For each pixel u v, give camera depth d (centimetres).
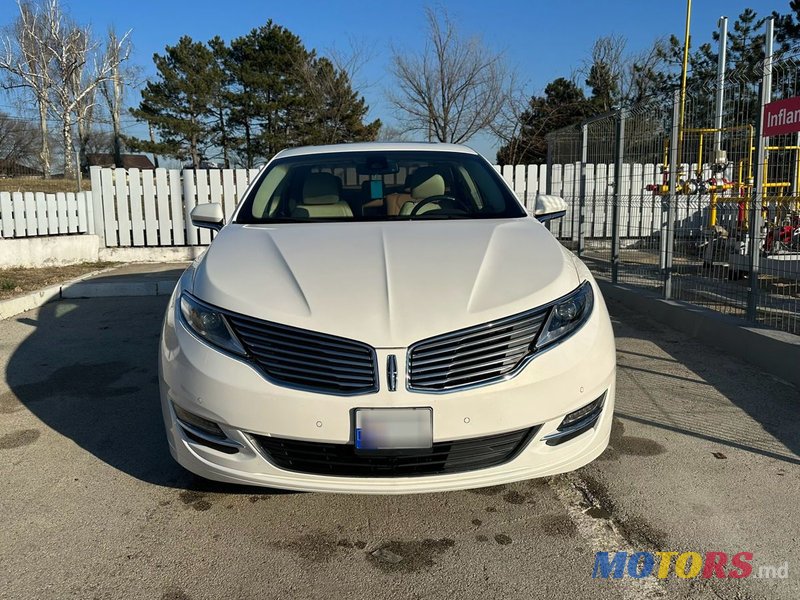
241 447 254
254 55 3422
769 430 355
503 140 2303
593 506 285
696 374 449
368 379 243
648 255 734
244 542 262
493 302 258
